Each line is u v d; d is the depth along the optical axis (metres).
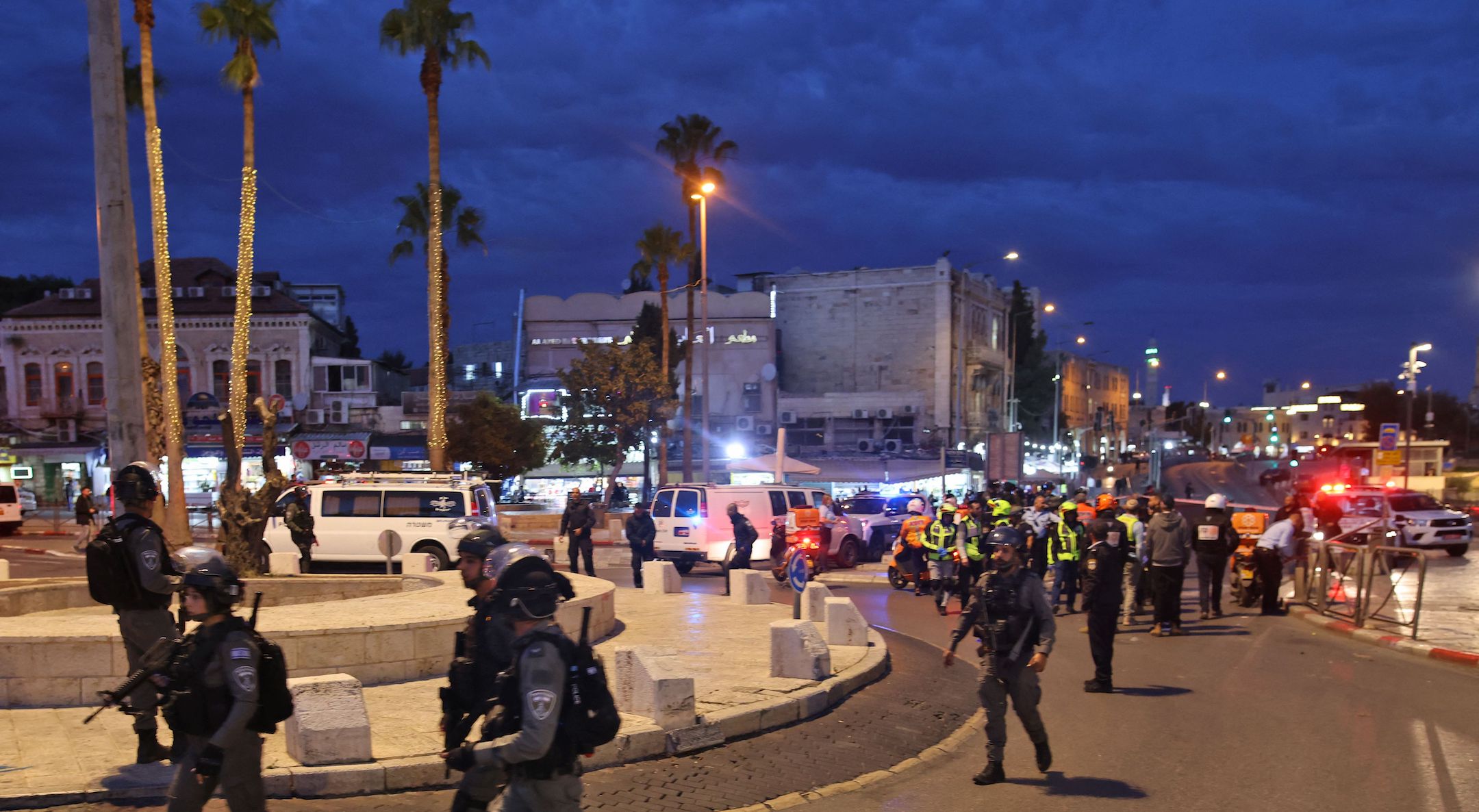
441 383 32.09
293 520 18.72
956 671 12.05
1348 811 6.57
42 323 47.72
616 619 14.55
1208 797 6.89
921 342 62.94
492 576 4.23
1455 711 9.52
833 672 10.59
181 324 48.19
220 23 27.14
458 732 4.51
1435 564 24.80
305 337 48.69
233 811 4.69
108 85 12.38
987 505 19.39
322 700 6.96
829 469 45.50
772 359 58.56
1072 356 102.19
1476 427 89.81
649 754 7.77
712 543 23.11
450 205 36.12
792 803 6.86
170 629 6.64
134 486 6.53
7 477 42.25
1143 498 17.52
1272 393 161.75
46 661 8.52
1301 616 16.61
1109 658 10.52
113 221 12.37
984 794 7.04
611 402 41.91
